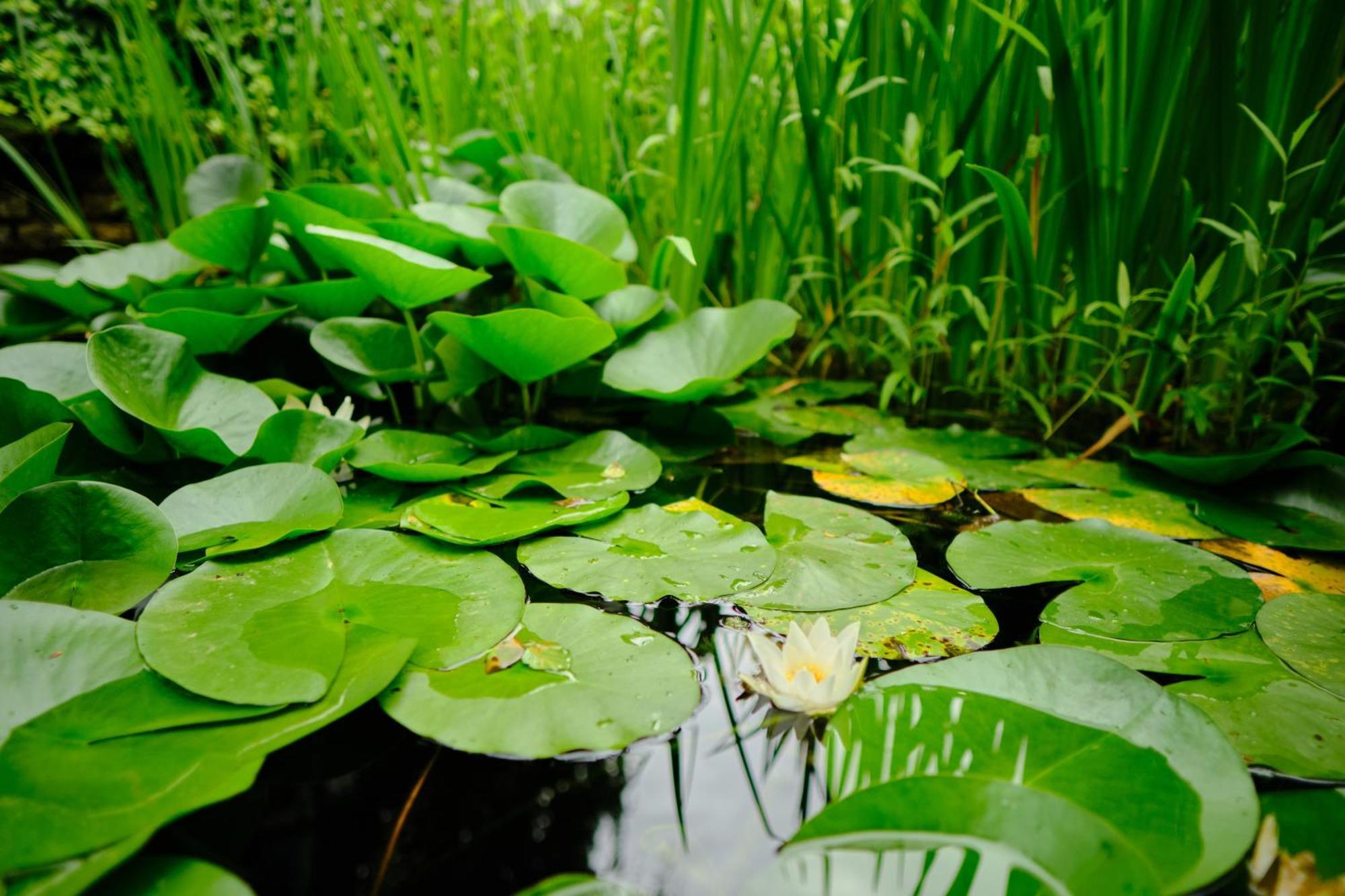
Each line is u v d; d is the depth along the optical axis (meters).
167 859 0.77
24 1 2.37
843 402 1.64
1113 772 0.82
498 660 0.92
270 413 1.24
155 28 2.03
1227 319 1.36
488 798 0.82
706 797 0.82
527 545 1.10
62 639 0.88
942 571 1.09
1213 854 0.76
